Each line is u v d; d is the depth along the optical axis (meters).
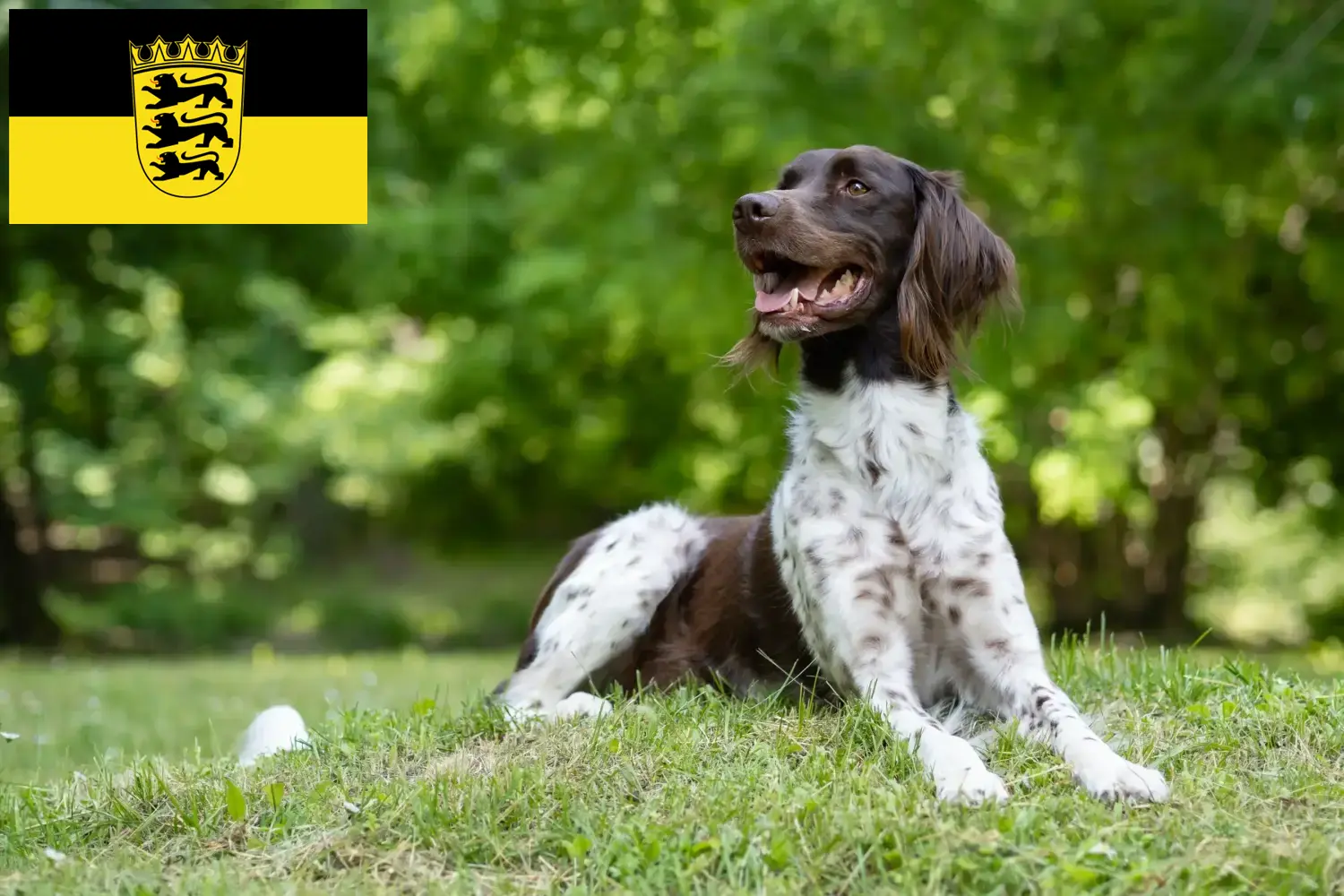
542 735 3.76
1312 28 8.36
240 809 3.32
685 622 4.56
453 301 13.27
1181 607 13.25
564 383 13.48
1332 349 11.09
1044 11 8.64
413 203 12.94
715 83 8.70
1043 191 9.50
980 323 4.18
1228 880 2.68
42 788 3.81
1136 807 3.11
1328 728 3.64
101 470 16.97
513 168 13.05
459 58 10.74
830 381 4.12
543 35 10.19
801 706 3.84
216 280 12.74
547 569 19.61
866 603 3.91
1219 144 8.66
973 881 2.68
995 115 9.12
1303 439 12.55
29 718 6.68
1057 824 2.97
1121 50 8.86
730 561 4.50
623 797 3.24
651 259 9.44
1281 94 8.13
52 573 17.11
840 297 3.98
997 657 3.89
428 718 4.17
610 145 10.05
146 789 3.55
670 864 2.84
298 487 20.08
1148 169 8.96
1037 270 9.36
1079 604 13.62
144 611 15.99
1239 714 3.82
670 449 13.75
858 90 8.69
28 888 2.90
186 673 9.41
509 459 16.52
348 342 16.77
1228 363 11.01
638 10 9.74
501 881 2.84
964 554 3.91
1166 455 12.70
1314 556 17.00
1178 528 13.09
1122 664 4.72
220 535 18.92
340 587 18.77
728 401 12.62
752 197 3.96
